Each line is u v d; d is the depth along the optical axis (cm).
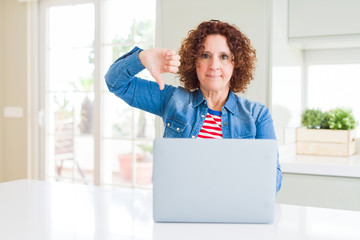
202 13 252
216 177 108
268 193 109
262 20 236
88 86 375
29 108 396
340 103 298
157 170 109
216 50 162
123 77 156
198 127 165
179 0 259
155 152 109
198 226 109
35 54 393
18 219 116
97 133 368
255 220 110
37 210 126
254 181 108
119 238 99
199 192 109
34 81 394
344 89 296
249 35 239
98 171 368
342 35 246
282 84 254
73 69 381
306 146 273
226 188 108
